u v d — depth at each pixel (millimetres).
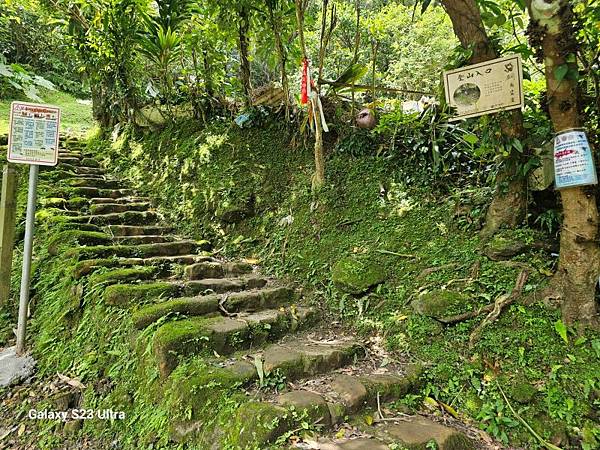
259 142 4402
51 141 2754
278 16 4121
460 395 2133
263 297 2936
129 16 4695
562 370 2033
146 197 4500
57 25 5309
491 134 2611
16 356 2582
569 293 2205
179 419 1857
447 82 2572
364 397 2016
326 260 3330
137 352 2262
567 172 2088
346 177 3818
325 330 2832
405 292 2799
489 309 2406
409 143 3646
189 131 4836
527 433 1896
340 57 5715
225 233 3969
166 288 2719
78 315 2668
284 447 1640
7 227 2803
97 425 2107
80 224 3469
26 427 2152
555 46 1977
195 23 4723
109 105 5531
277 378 2096
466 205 3111
